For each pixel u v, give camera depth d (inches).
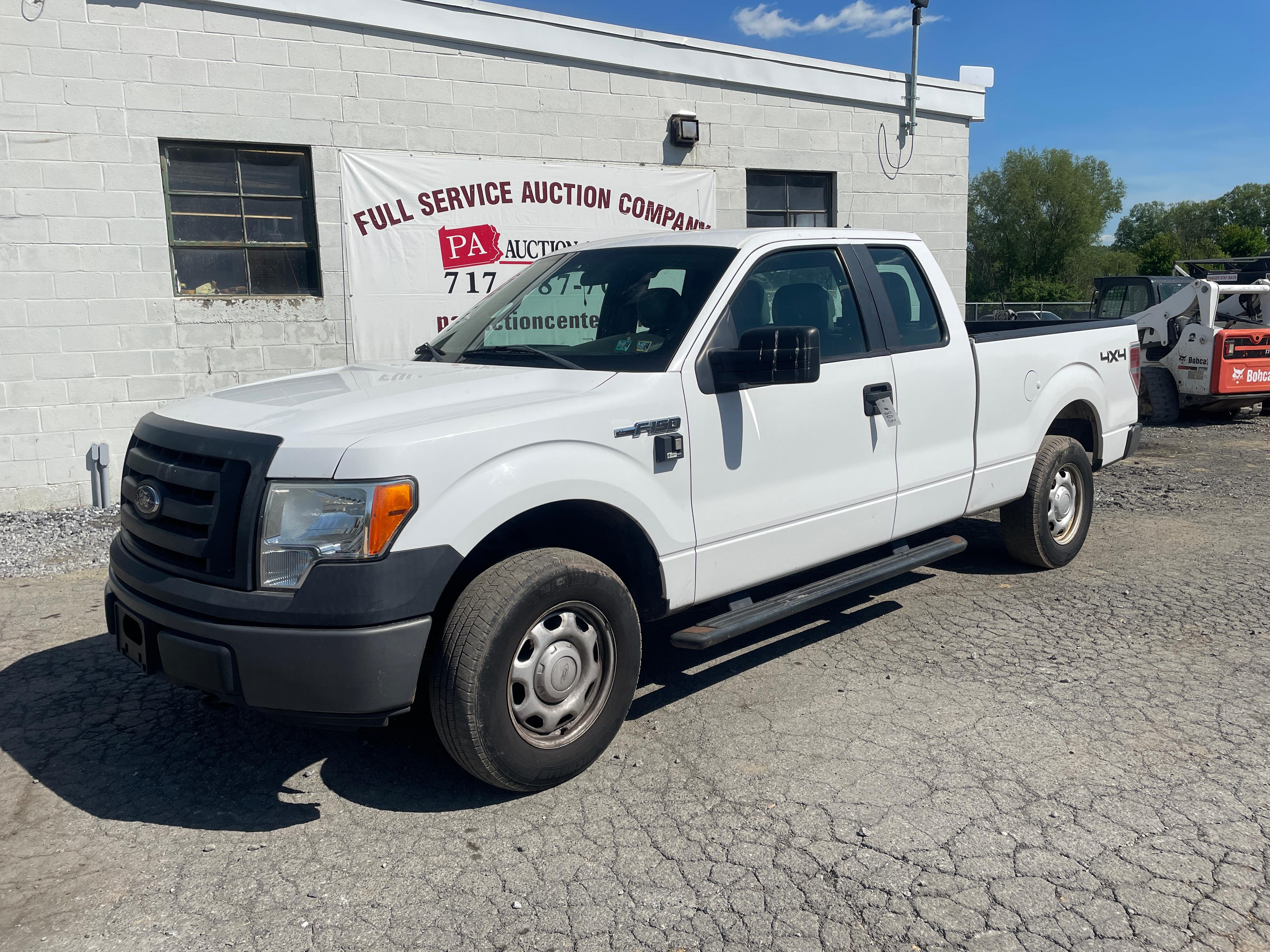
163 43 314.3
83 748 149.4
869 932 102.8
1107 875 111.7
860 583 172.6
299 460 117.0
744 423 153.9
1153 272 2987.2
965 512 201.5
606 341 157.6
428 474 118.2
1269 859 114.3
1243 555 249.3
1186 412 557.6
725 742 148.2
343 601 113.9
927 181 486.3
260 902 110.0
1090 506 240.5
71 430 316.5
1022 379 212.2
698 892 110.4
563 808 129.9
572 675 133.6
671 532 144.0
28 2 296.7
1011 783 133.4
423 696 156.5
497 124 373.7
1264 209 3836.1
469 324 179.8
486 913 107.3
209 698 133.4
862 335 178.4
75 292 312.2
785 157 444.1
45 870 117.2
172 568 124.6
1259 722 151.1
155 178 318.3
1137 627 195.8
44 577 242.2
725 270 158.9
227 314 333.4
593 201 398.6
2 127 297.6
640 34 398.3
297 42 333.7
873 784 134.0
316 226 345.1
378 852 120.1
